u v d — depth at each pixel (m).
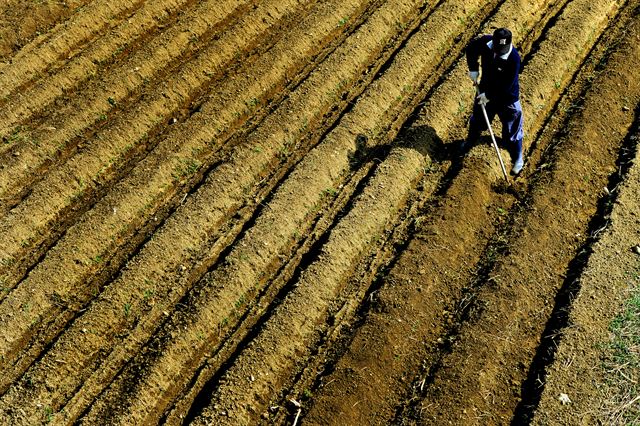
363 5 11.31
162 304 7.32
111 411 6.44
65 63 10.30
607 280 7.18
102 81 9.84
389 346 6.78
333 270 7.47
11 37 10.42
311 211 8.22
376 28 10.63
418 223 7.92
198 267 7.66
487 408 6.30
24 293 7.32
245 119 9.55
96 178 8.76
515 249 7.55
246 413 6.40
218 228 8.15
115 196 8.29
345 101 9.64
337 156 8.70
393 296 7.14
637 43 10.23
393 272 7.38
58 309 7.37
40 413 6.45
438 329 7.01
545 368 6.47
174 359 6.80
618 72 9.73
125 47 10.62
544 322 6.97
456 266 7.55
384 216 8.05
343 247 7.64
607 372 6.44
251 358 6.71
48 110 9.64
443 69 10.07
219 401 6.39
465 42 10.49
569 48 10.05
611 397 6.26
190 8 11.22
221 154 8.96
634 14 10.95
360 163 8.76
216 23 11.00
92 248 7.85
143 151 9.16
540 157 8.76
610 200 8.07
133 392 6.49
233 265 7.50
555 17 10.95
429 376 6.57
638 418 6.11
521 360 6.66
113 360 6.86
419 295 7.21
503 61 7.55
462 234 7.82
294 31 10.60
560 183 8.26
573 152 8.60
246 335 7.07
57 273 7.55
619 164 8.62
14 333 7.06
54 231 8.20
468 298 7.19
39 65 10.15
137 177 8.53
